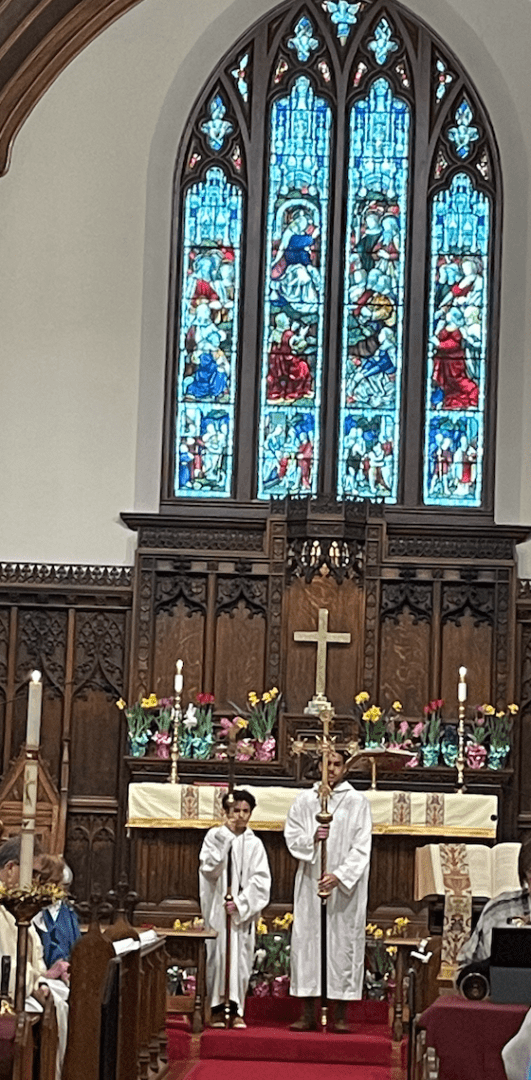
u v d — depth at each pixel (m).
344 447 19.80
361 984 14.02
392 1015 14.29
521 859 14.47
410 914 16.98
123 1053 10.12
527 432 19.66
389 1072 12.54
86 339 19.56
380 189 20.22
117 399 19.52
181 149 20.06
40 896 8.41
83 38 17.62
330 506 18.83
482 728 18.31
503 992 9.84
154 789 17.11
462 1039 9.52
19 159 19.64
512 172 20.06
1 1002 9.82
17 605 18.91
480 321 19.97
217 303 20.02
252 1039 13.19
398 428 19.83
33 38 17.34
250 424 19.80
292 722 18.08
